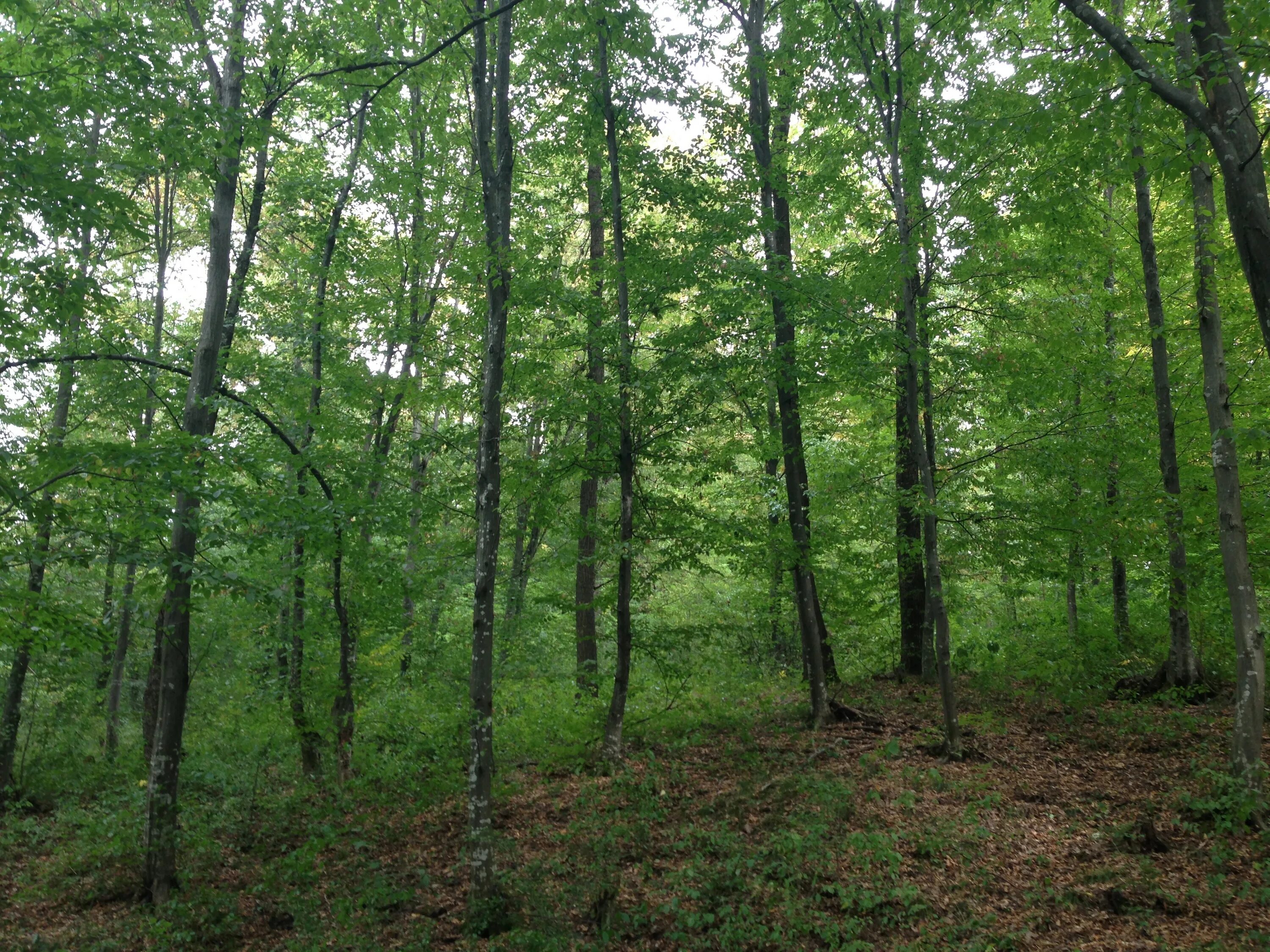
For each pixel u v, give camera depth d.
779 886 8.04
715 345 12.60
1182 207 12.88
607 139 12.34
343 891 9.37
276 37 11.39
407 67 9.76
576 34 11.95
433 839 10.45
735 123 12.75
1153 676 12.84
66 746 16.09
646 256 12.02
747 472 17.78
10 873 11.41
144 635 18.38
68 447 8.11
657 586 16.58
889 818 9.16
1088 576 13.83
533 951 7.67
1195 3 6.64
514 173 16.55
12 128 8.15
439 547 15.27
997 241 12.82
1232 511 8.86
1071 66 8.19
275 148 13.79
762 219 12.06
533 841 9.93
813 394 12.98
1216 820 7.97
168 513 8.80
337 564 12.57
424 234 15.77
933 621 14.70
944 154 10.77
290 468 12.97
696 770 11.52
